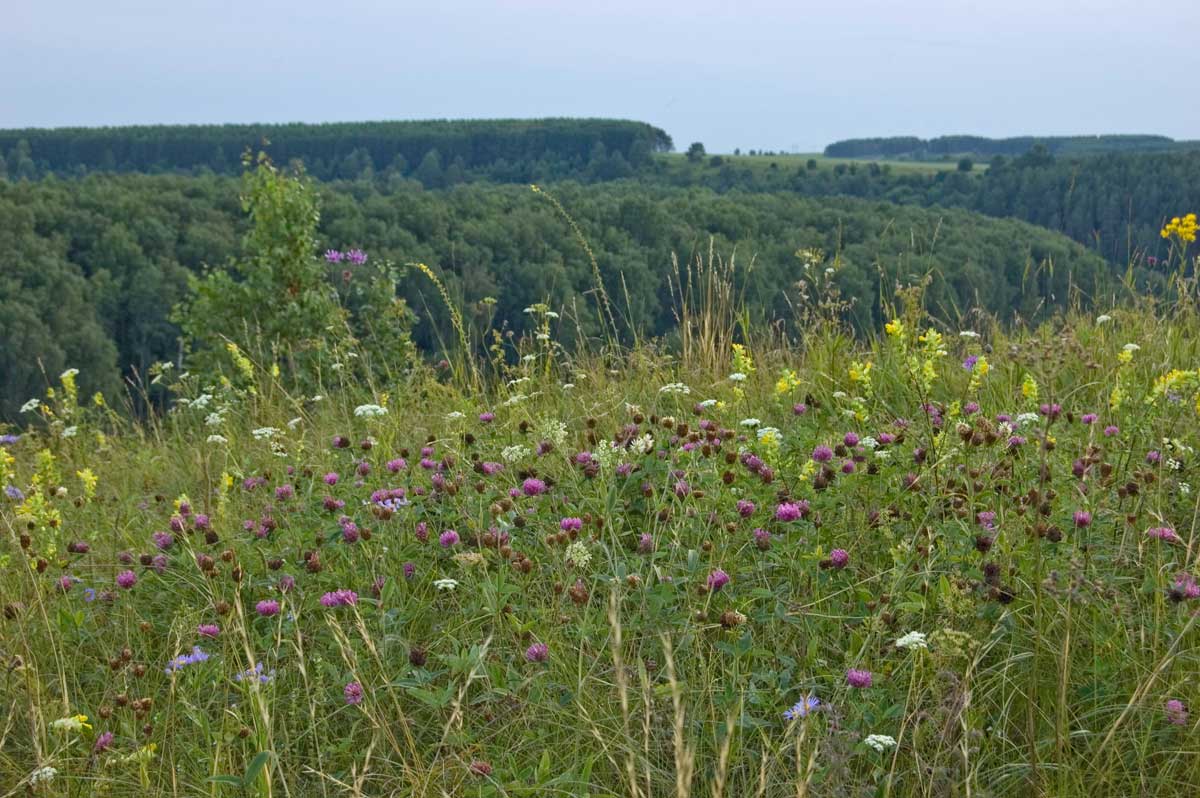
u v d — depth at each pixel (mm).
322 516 3762
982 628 2736
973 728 2420
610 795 2389
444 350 6312
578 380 5863
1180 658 2643
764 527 3416
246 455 5188
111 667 3096
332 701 2834
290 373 8266
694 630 2787
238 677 2873
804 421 4379
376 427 5055
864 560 3240
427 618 3230
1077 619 2773
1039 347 5055
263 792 2393
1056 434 3809
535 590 3248
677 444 3850
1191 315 5742
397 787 2584
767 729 2617
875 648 2770
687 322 5969
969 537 3105
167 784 2602
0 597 3453
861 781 2402
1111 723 2545
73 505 4641
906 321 5328
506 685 2738
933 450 3498
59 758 2652
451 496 3691
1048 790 2334
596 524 3342
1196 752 2375
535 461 4121
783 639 2947
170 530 3949
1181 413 4117
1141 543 3037
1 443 6195
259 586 3383
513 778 2531
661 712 2645
